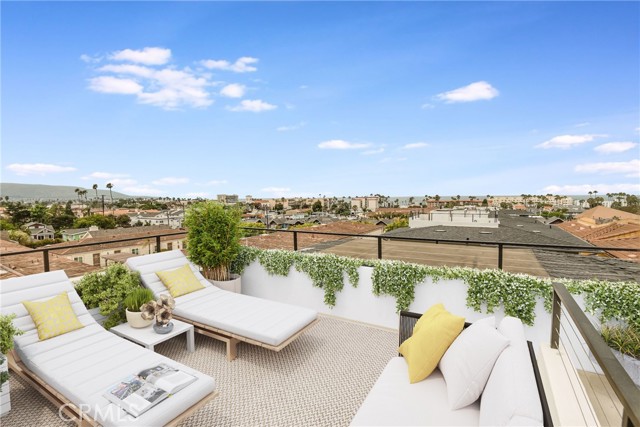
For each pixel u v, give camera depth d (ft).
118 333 12.10
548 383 7.90
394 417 6.32
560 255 20.39
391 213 116.26
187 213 17.93
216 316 12.63
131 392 7.52
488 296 12.12
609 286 10.37
